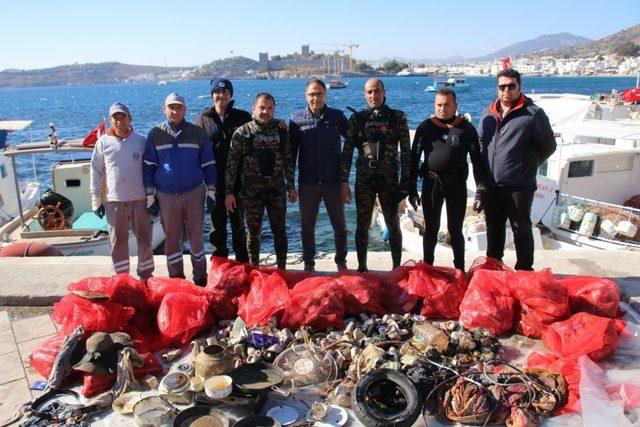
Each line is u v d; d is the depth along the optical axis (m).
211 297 4.96
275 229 5.71
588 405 3.57
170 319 4.62
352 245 14.11
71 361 4.05
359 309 4.93
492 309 4.66
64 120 60.94
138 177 5.46
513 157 5.20
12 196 13.56
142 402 3.63
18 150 10.62
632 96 18.97
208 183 5.48
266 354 4.27
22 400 3.95
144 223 5.60
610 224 10.72
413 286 5.03
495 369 4.05
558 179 11.83
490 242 5.68
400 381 3.68
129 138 5.41
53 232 9.96
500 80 5.14
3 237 10.74
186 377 3.88
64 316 4.57
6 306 5.61
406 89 112.69
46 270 6.28
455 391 3.66
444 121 5.31
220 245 6.00
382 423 3.40
